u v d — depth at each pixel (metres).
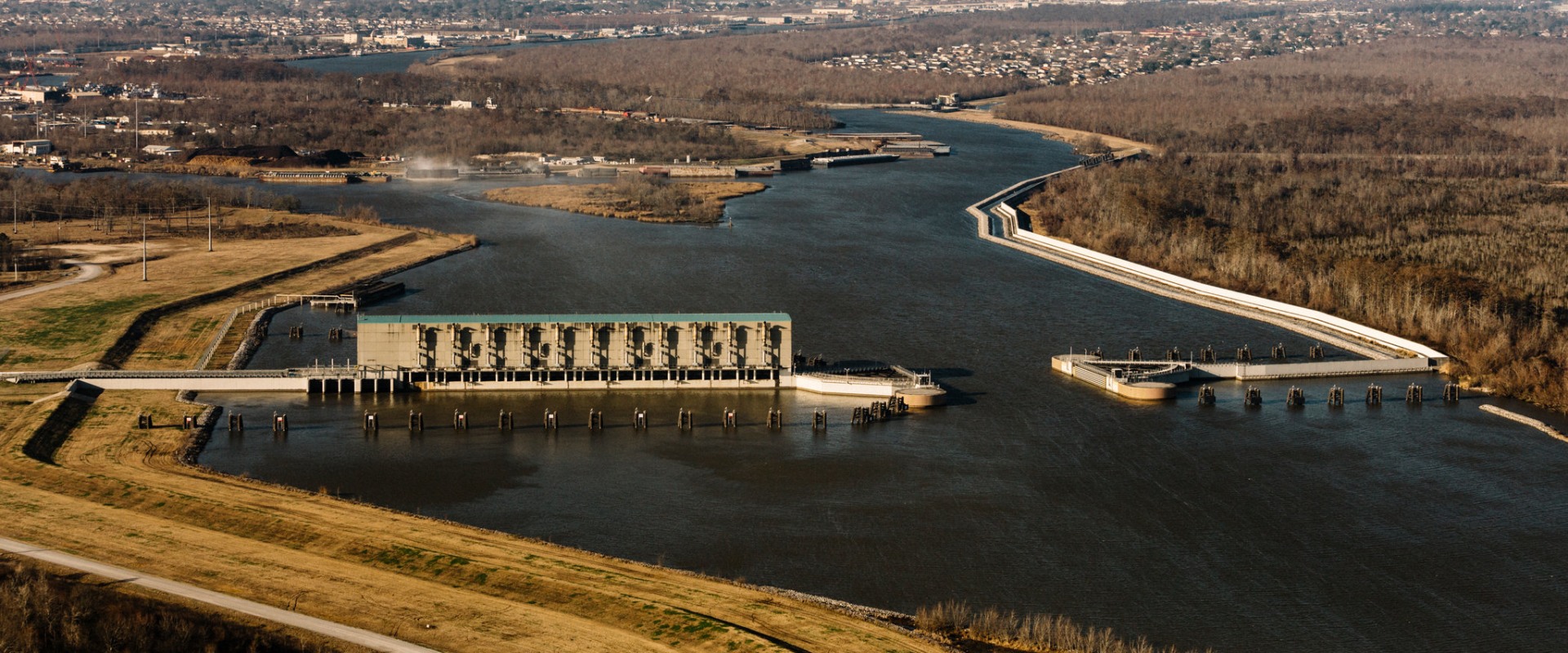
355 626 182.38
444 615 186.12
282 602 188.12
